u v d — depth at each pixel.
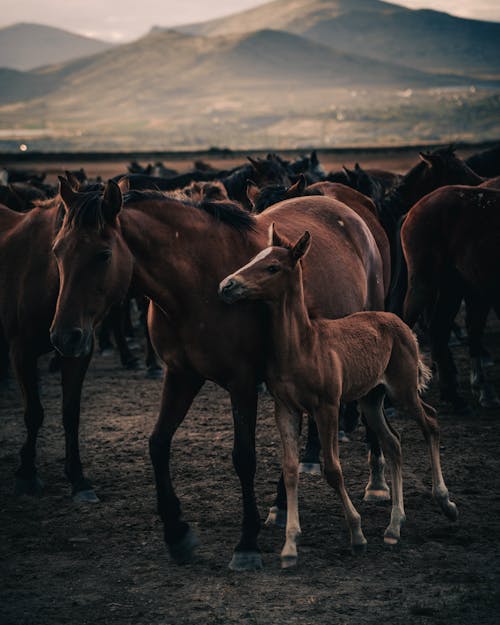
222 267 6.60
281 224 7.69
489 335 16.98
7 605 5.99
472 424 10.81
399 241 12.43
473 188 11.33
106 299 6.25
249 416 6.56
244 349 6.50
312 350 6.43
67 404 8.31
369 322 7.04
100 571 6.60
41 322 8.43
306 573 6.39
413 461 9.27
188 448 10.05
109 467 9.48
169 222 6.51
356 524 6.66
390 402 11.06
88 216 6.14
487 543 6.91
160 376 14.38
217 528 7.44
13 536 7.46
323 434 6.54
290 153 107.12
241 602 5.91
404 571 6.39
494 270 10.91
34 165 92.31
